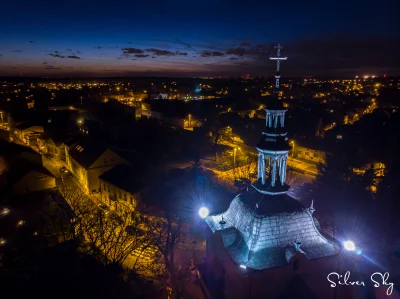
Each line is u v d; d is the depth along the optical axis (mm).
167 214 40625
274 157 16125
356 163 55781
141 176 52406
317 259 15289
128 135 79562
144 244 35344
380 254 30594
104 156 56344
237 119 99500
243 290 14484
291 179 59688
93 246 27312
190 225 40438
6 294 16766
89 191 55531
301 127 88312
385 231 34438
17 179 47531
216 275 17281
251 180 55312
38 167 52500
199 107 121250
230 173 61750
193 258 24969
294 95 180125
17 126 91812
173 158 64938
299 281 15164
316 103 134375
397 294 19984
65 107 119062
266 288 14812
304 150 72938
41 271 19078
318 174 50969
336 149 66938
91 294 18016
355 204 39750
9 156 55906
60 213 39844
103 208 50656
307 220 16219
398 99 143875
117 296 19328
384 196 39906
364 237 34000
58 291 17312
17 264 24750
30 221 38344
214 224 18562
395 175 45281
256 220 15695
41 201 45312
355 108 117938
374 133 70938
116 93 180625
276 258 15203
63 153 75625
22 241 32719
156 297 26797
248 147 82000
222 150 71688
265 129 16219
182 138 75125
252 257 15125
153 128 83500
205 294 17859
